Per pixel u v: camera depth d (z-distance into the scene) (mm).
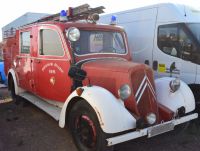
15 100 7004
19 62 6430
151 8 6258
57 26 4793
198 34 5477
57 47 4828
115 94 4035
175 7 5762
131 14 6762
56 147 4359
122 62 4422
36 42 5422
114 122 3486
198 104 5391
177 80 4398
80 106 3850
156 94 4352
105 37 5031
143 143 4492
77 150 4203
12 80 7000
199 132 5020
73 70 4184
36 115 6020
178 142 4570
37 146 4398
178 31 5629
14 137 4766
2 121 5629
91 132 3736
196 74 5363
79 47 4699
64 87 4742
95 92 3664
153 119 3832
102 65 4301
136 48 6617
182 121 4164
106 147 3531
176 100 4340
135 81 3896
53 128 5191
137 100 3893
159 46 6051
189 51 5445
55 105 5215
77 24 4809
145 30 6383
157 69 6137
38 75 5453
